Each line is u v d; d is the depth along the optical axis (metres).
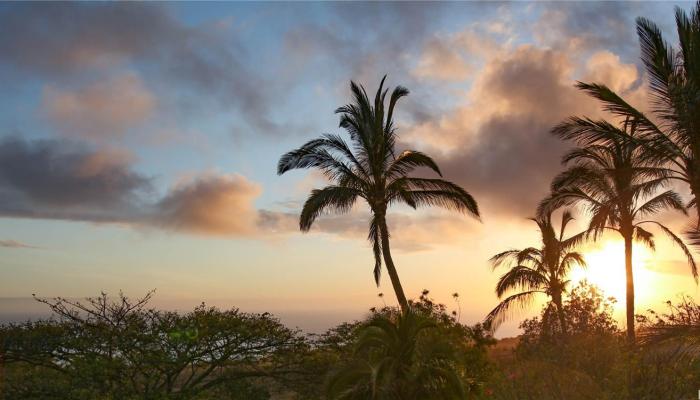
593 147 25.75
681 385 9.98
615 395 10.02
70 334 15.83
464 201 27.27
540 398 10.63
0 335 15.30
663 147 19.27
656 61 18.77
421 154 26.86
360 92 27.61
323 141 26.84
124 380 15.90
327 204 26.48
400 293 26.38
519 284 30.56
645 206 26.77
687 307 18.25
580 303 17.52
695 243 15.23
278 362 16.88
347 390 13.34
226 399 16.62
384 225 26.97
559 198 28.31
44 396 15.08
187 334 15.67
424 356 13.72
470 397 13.92
